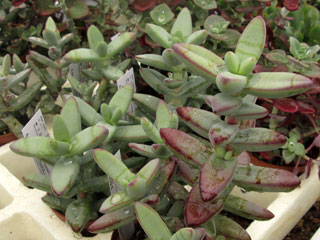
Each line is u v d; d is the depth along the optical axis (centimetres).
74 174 19
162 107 21
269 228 25
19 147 19
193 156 18
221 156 17
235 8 36
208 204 17
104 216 18
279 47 41
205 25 34
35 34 44
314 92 30
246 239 19
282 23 37
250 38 15
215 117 17
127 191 17
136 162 25
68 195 22
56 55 30
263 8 38
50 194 25
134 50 38
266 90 14
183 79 25
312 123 34
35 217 25
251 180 17
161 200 21
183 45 16
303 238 29
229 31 34
